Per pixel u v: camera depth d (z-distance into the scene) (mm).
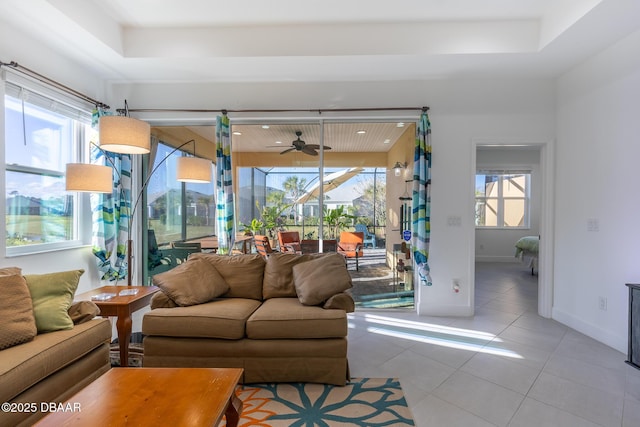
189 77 3449
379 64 3104
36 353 1626
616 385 2166
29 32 2588
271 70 3260
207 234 3846
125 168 3555
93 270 3377
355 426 1752
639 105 2525
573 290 3221
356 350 2725
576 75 3127
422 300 3629
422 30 2898
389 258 3844
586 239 3057
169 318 2211
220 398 1344
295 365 2182
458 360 2539
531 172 7277
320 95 3568
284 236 3900
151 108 3650
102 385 1434
